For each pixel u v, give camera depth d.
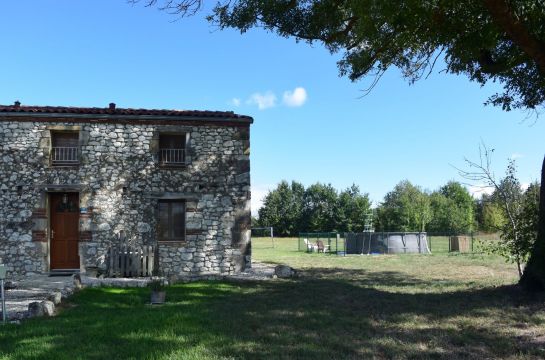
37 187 13.00
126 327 6.38
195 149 13.86
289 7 9.86
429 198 53.06
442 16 7.46
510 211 10.16
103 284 10.48
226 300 8.72
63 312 7.58
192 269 13.52
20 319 7.02
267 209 60.09
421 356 5.21
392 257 22.45
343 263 18.88
